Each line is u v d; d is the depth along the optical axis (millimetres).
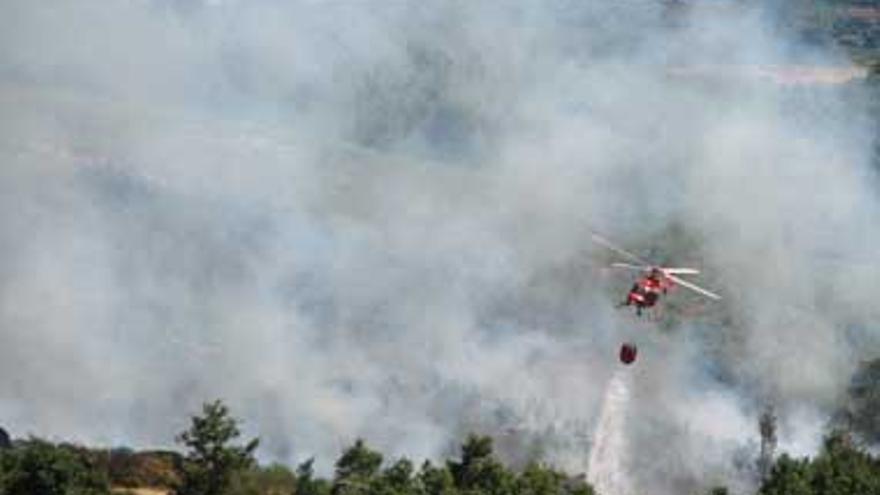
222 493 193625
